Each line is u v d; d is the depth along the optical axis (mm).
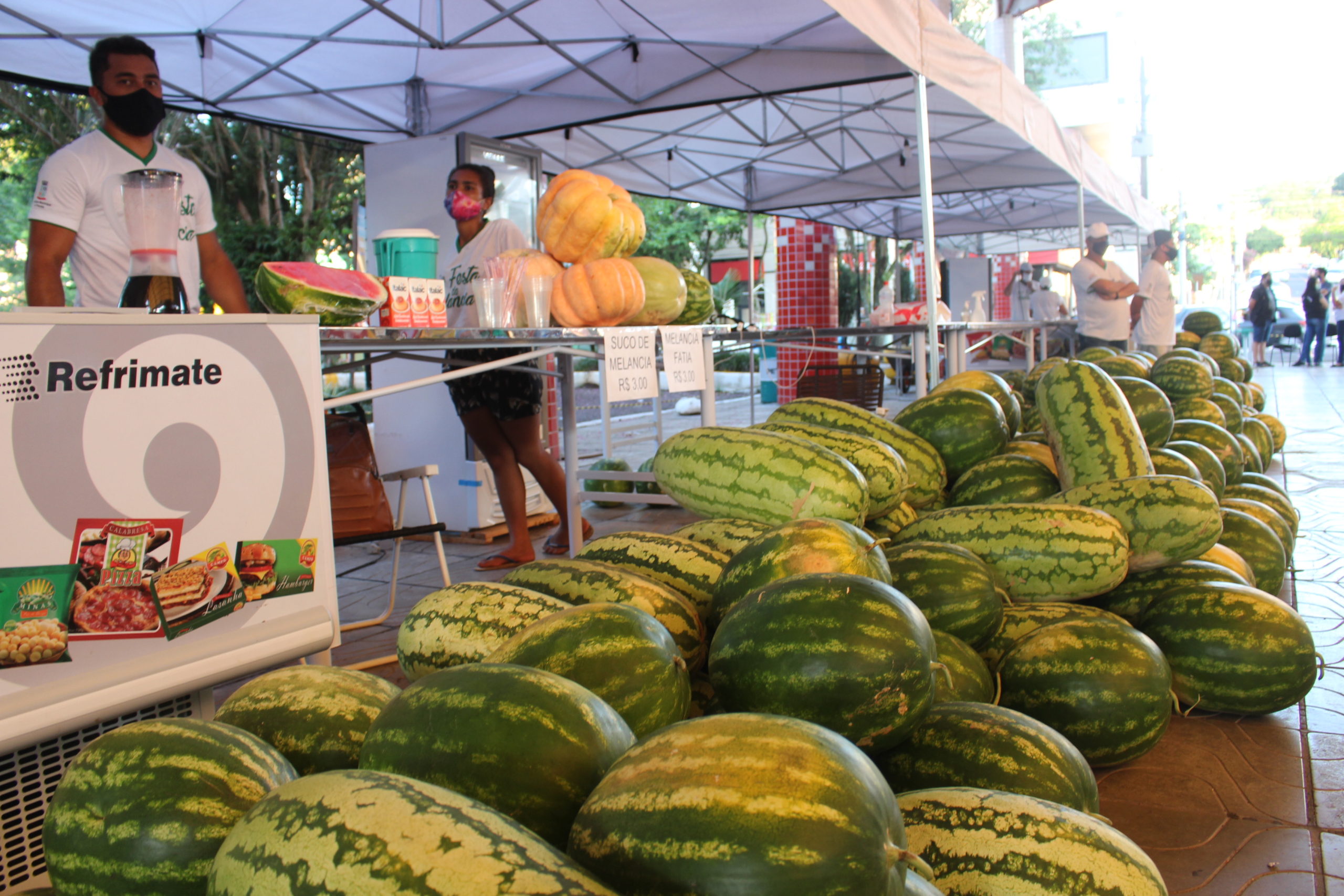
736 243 32875
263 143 14516
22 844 1394
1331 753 2291
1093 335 9922
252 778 1173
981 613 2145
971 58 5680
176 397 1499
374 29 5539
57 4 4777
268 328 1640
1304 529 5055
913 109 8641
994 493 2934
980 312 9117
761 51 6207
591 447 9828
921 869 1126
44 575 1336
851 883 889
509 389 4641
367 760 1189
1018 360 15992
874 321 7398
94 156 3334
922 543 2287
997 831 1259
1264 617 2342
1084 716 2020
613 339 3545
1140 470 2811
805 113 8617
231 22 5270
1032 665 2086
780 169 10609
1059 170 11148
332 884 825
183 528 1506
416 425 6020
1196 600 2414
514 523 4875
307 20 5340
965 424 3074
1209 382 5336
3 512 1295
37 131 12180
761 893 879
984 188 11789
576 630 1450
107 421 1408
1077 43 31953
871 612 1456
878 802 949
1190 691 2400
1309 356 21844
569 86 6523
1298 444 8367
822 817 907
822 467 2371
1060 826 1256
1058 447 2951
